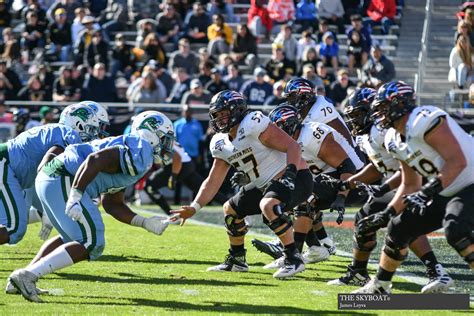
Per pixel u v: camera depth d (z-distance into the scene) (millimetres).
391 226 10227
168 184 21375
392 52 29828
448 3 29953
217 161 12289
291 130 12930
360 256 11703
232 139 12047
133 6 31953
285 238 12258
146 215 21938
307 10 30406
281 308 10133
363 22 30172
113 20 31828
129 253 14758
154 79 26406
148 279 12102
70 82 26938
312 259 13875
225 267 13062
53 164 10695
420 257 11195
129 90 27062
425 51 26828
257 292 11172
